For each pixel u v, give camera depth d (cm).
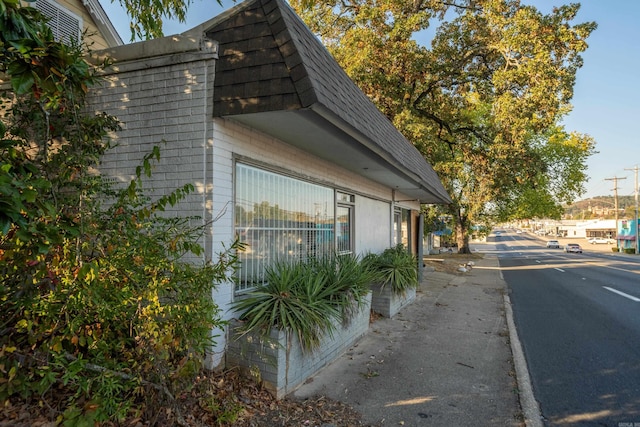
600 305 1104
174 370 321
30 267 281
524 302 1159
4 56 251
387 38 1764
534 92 1667
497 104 1866
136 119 484
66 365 296
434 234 4928
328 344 537
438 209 3400
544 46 1653
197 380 399
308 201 693
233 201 485
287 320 447
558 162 3569
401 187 1173
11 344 301
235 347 450
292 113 445
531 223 17638
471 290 1343
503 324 820
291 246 634
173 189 464
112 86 495
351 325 618
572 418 425
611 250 5550
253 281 534
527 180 2202
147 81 482
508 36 1694
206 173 454
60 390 340
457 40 1955
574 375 551
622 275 1981
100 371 298
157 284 302
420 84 1972
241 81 446
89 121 430
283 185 614
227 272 465
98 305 289
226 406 362
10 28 230
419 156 1366
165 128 472
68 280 285
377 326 749
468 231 3841
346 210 902
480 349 629
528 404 435
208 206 450
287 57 436
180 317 310
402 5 1791
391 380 491
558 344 703
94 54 500
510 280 1758
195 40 458
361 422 387
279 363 423
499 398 449
